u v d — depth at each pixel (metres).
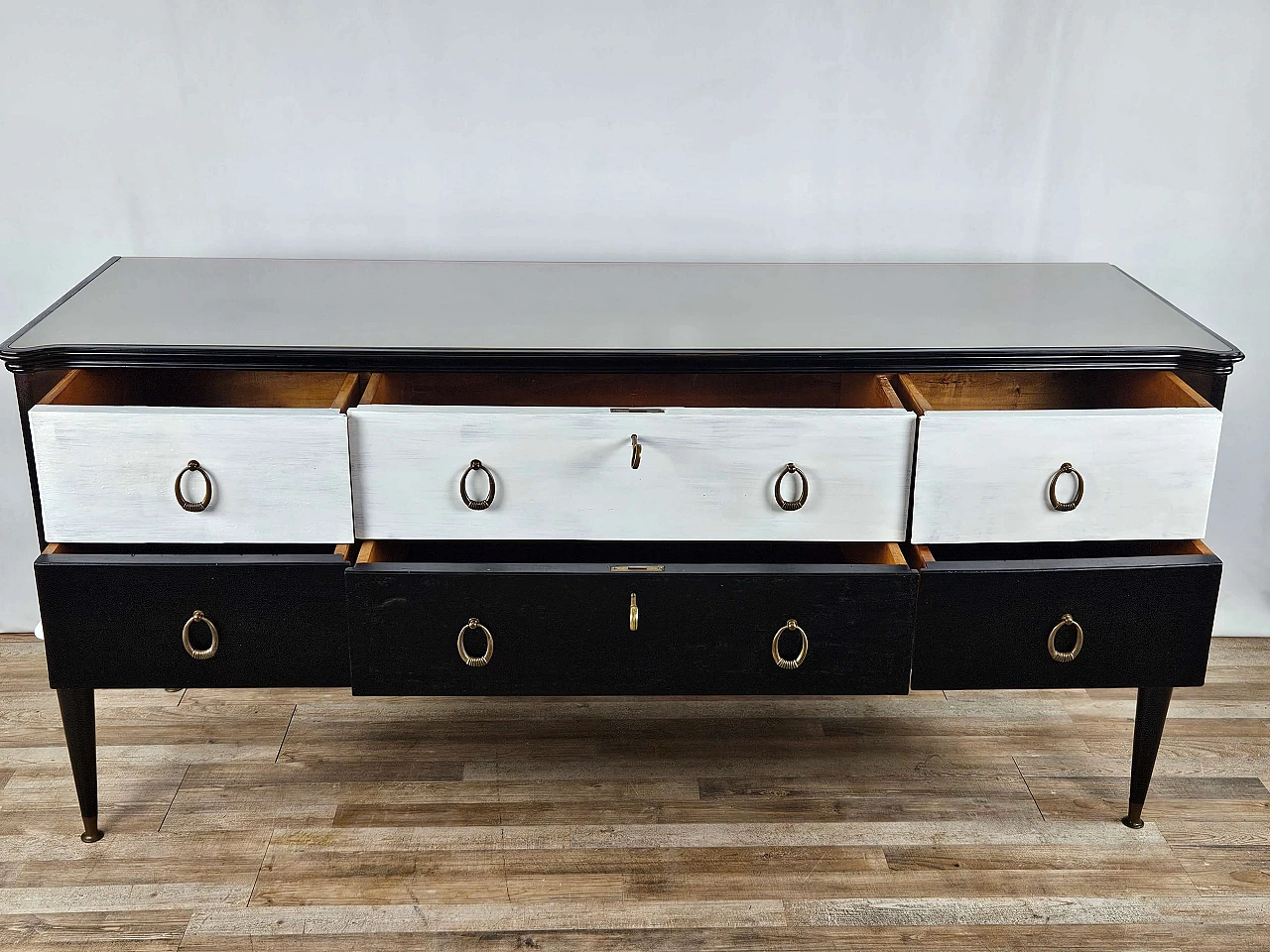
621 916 1.50
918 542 1.46
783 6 1.81
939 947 1.46
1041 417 1.41
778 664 1.45
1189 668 1.50
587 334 1.48
